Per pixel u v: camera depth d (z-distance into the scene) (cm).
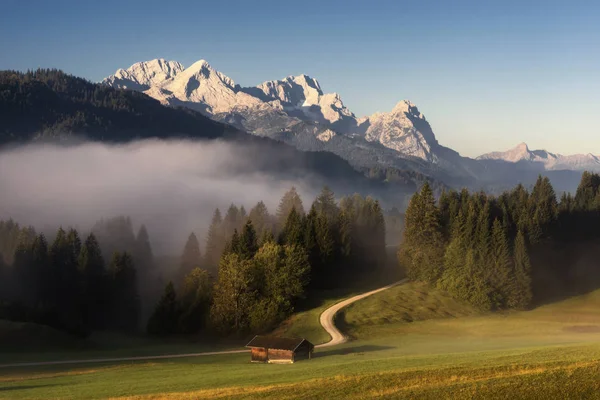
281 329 10969
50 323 12656
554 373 5081
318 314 11356
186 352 9806
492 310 12000
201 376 6788
